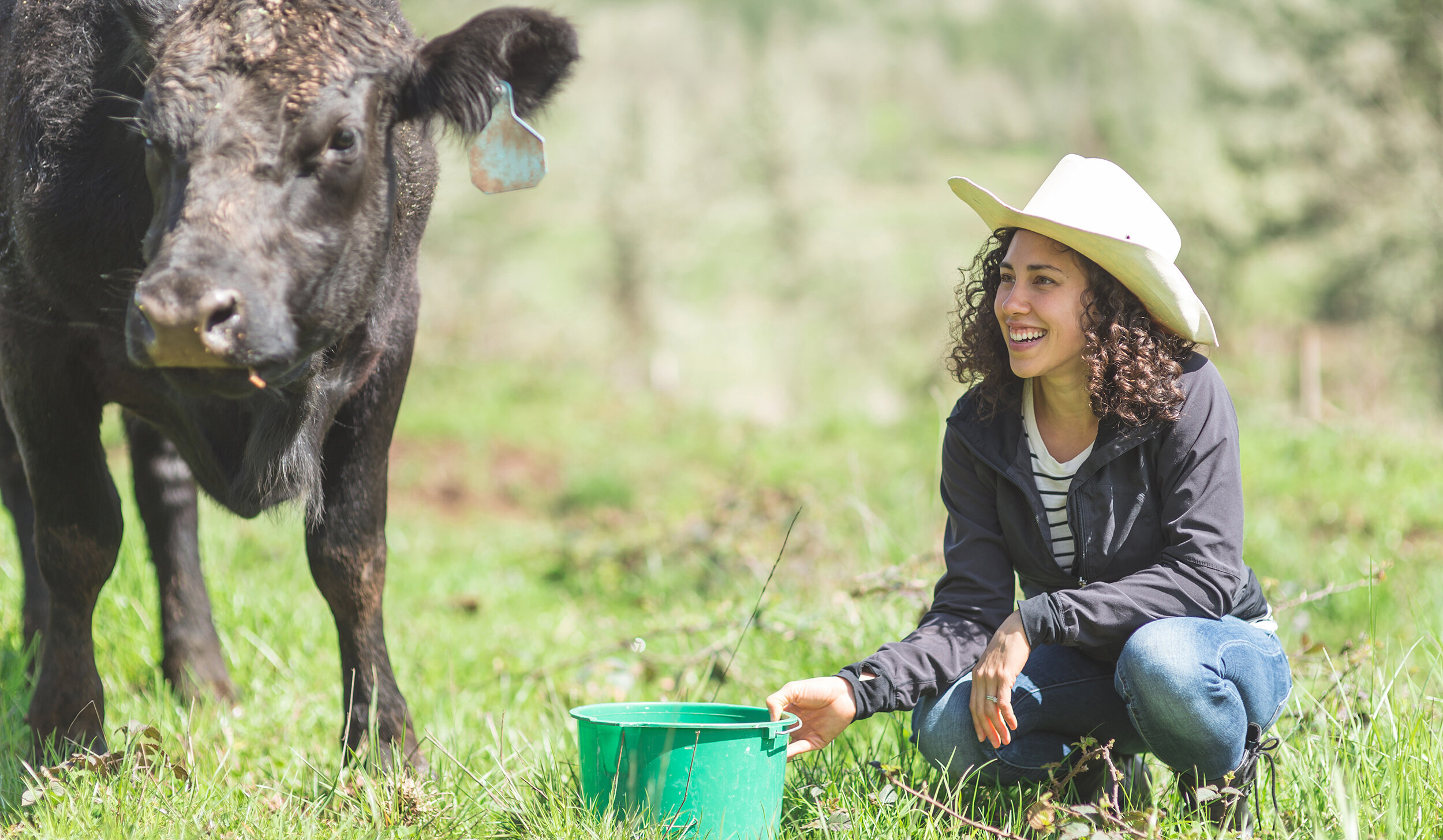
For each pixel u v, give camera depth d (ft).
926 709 9.29
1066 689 9.18
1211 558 8.59
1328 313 66.59
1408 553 20.52
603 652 14.11
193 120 8.09
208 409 9.88
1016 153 143.84
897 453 35.91
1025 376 8.87
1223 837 7.89
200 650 12.79
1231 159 67.26
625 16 146.10
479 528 28.99
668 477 34.09
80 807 8.80
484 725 11.94
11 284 9.86
